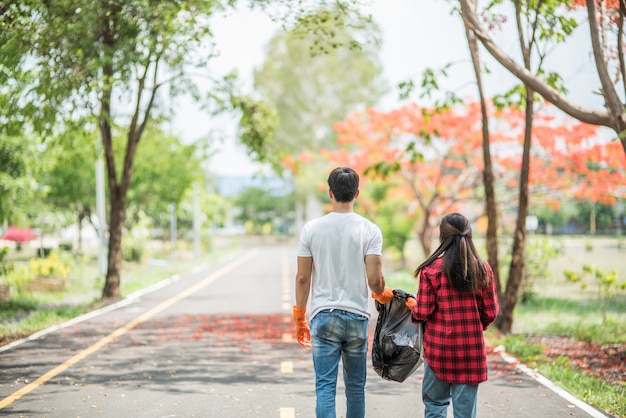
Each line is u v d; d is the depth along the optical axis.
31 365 9.56
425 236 26.50
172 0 13.04
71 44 12.25
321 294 5.13
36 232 52.56
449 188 28.16
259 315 15.62
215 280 27.19
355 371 5.21
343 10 11.01
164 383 8.42
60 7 11.38
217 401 7.52
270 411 7.10
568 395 7.88
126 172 19.25
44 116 13.61
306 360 10.05
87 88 13.50
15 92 13.24
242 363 9.79
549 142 19.58
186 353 10.59
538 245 19.55
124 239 37.16
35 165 22.56
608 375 9.22
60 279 21.70
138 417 6.84
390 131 24.89
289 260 43.97
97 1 12.15
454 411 4.98
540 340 12.28
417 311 5.02
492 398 7.72
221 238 97.81
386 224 35.38
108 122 17.94
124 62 13.73
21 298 18.22
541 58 11.55
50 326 13.78
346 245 5.12
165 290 22.62
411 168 26.28
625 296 21.19
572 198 22.44
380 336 5.39
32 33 11.23
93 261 40.00
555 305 18.47
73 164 33.59
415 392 8.12
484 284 4.96
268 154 20.42
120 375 8.89
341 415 6.94
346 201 5.25
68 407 7.21
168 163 35.88
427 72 12.56
